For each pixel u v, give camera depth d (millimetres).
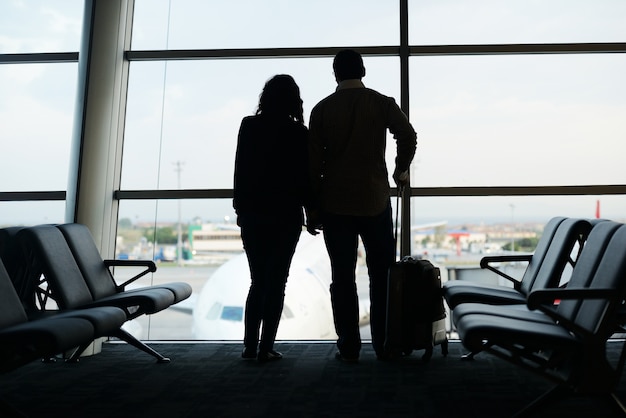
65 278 2732
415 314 2834
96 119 3500
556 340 1740
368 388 2416
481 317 1970
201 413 2080
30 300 2816
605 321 1733
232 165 3992
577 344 1735
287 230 2885
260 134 2891
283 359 3049
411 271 2854
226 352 3283
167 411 2111
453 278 3744
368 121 2836
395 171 2951
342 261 2861
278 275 2926
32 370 2838
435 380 2545
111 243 3764
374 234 2879
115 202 3830
